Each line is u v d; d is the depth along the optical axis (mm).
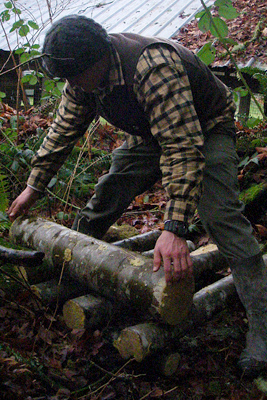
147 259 1908
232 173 1970
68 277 2205
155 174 2375
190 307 1839
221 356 2074
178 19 6277
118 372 1865
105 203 2426
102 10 6840
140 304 1816
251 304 1951
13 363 1683
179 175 1624
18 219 2400
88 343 1961
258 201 3371
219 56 5086
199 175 1644
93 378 1848
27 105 4738
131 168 2357
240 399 1824
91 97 2018
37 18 6395
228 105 2031
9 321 2025
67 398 1686
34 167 2273
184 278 1713
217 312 2182
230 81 4996
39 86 5316
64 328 2092
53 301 2156
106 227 2516
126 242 2670
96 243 2076
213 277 2613
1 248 1868
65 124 2180
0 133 3859
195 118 1660
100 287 1962
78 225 2271
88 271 1996
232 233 1924
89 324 1981
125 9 6816
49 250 2172
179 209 1625
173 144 1641
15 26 3568
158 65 1654
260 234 3121
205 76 1931
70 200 3449
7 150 3504
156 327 1846
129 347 1818
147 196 3732
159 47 1727
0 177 2623
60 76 1728
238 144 3932
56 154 2227
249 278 1929
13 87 5492
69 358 1902
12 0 3771
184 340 2129
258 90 4668
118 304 2078
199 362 2002
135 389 1806
